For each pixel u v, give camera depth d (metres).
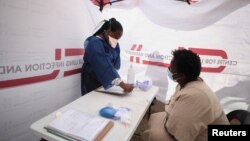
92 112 1.02
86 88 1.68
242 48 1.71
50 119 0.90
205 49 1.86
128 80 1.53
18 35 1.17
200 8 1.79
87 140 0.71
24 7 1.19
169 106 1.20
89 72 1.62
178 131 0.95
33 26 1.27
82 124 0.82
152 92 1.45
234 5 1.66
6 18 1.08
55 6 1.45
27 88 1.30
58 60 1.56
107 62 1.47
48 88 1.50
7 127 1.21
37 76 1.37
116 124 0.89
